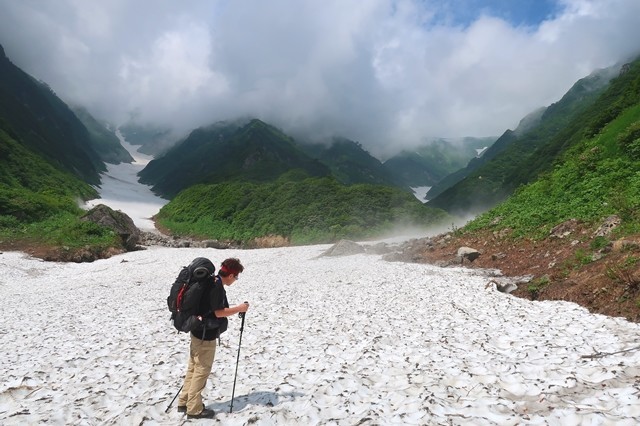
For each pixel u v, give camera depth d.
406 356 11.02
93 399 9.11
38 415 8.38
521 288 19.38
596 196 26.19
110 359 12.25
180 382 10.08
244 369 10.85
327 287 23.80
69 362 11.96
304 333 14.16
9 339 15.30
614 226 20.44
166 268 40.28
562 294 16.73
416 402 7.89
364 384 9.19
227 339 13.90
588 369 8.93
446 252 31.83
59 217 61.41
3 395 9.65
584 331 11.79
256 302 20.44
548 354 10.12
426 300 18.03
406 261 33.00
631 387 7.66
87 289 29.33
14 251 46.91
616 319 12.66
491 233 31.09
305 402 8.33
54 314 20.12
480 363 9.91
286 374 10.23
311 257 42.97
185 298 7.56
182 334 14.95
